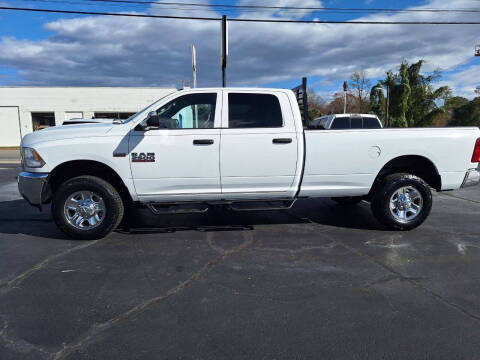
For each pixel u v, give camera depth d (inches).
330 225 214.2
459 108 1573.6
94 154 173.9
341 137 188.1
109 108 1148.5
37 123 1155.9
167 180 180.7
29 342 96.7
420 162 204.4
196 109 183.8
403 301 119.9
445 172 198.1
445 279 137.7
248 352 92.7
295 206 268.7
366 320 108.0
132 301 119.6
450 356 91.3
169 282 134.5
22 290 127.6
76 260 156.6
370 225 214.5
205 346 95.1
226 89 185.2
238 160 182.1
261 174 185.3
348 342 97.0
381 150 191.3
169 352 92.6
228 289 128.6
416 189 196.7
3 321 107.1
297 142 184.7
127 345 95.4
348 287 130.5
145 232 198.8
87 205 180.4
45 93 1128.8
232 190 187.2
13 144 1147.9
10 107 1130.0
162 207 200.4
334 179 192.1
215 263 153.2
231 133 180.5
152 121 166.6
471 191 347.3
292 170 187.2
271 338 98.7
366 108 1898.4
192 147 178.5
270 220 225.9
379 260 156.9
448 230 204.7
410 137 192.1
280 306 116.4
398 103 1312.7
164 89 1159.0
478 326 104.8
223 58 326.3
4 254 163.9
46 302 118.9
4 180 409.7
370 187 196.7
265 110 186.2
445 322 106.9
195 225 213.5
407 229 199.9
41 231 201.8
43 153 171.6
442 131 195.9
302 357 90.7
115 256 161.5
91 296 123.2
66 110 1141.7
